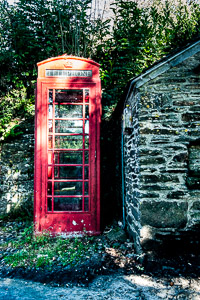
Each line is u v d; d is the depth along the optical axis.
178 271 2.79
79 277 2.76
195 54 3.25
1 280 2.75
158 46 6.14
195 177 3.12
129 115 3.85
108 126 5.75
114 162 5.66
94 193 4.11
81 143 4.23
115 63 6.32
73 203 4.13
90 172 4.14
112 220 4.96
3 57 6.18
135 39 6.29
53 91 4.13
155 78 3.23
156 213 3.07
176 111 3.18
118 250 3.39
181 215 3.06
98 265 2.98
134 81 3.25
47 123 4.11
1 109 6.10
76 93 4.31
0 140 5.61
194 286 2.50
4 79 6.32
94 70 4.25
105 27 6.77
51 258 3.20
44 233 3.86
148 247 3.03
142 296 2.37
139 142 3.16
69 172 4.22
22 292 2.49
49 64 4.16
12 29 6.41
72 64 4.20
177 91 3.21
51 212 4.02
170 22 6.63
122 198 4.77
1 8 6.45
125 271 2.85
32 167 5.50
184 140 3.15
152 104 3.20
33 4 6.52
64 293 2.46
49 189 4.13
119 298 2.35
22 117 6.11
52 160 4.14
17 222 5.03
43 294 2.45
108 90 6.02
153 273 2.80
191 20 6.61
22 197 5.41
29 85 6.50
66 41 6.70
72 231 4.01
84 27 6.67
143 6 7.40
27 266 3.03
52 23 6.62
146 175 3.11
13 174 5.51
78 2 6.52
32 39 6.37
